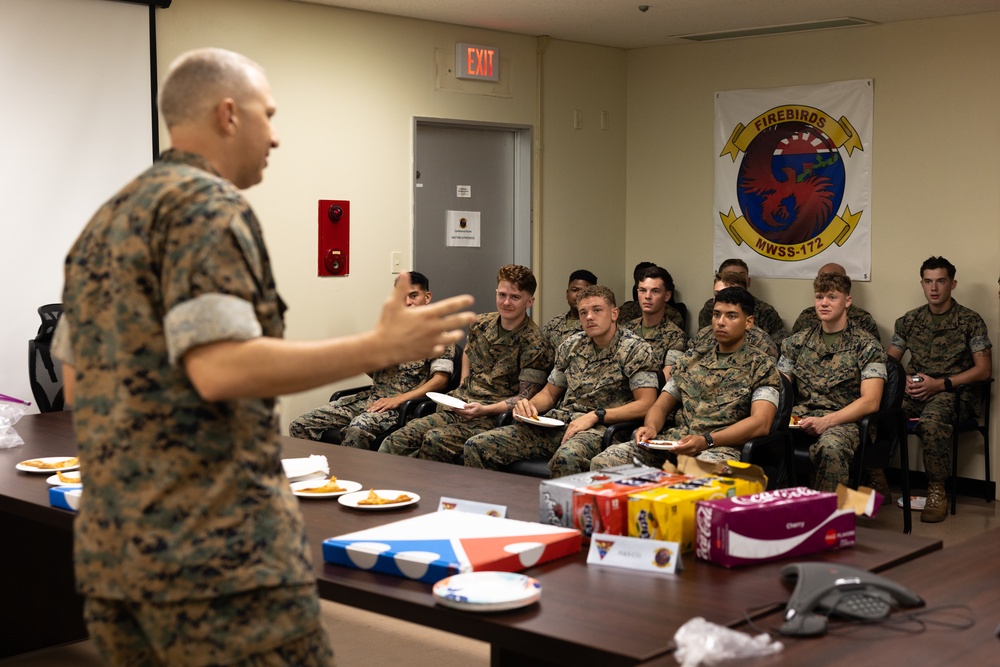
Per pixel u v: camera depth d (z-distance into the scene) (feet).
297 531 5.10
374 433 17.49
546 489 7.72
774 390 14.48
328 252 19.94
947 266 19.45
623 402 16.16
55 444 12.03
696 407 14.96
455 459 16.76
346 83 20.01
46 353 15.69
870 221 21.36
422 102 21.16
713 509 6.91
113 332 4.84
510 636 5.80
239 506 4.87
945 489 20.13
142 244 4.76
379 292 20.81
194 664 4.84
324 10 19.61
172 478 4.76
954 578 6.52
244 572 4.83
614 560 6.95
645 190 24.75
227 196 4.81
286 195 19.35
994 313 19.84
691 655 5.12
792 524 7.04
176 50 17.95
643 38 23.04
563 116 23.56
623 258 25.13
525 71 22.77
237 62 5.23
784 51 22.34
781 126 22.45
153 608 4.83
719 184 23.48
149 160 17.80
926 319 20.02
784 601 6.15
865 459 16.42
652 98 24.45
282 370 4.55
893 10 19.61
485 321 17.83
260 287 4.91
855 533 7.59
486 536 7.26
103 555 4.86
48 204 16.81
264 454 5.04
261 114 5.29
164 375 4.77
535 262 23.27
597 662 5.45
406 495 9.09
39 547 11.90
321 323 19.99
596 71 24.13
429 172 21.90
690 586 6.48
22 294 16.65
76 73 16.93
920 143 20.62
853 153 21.50
